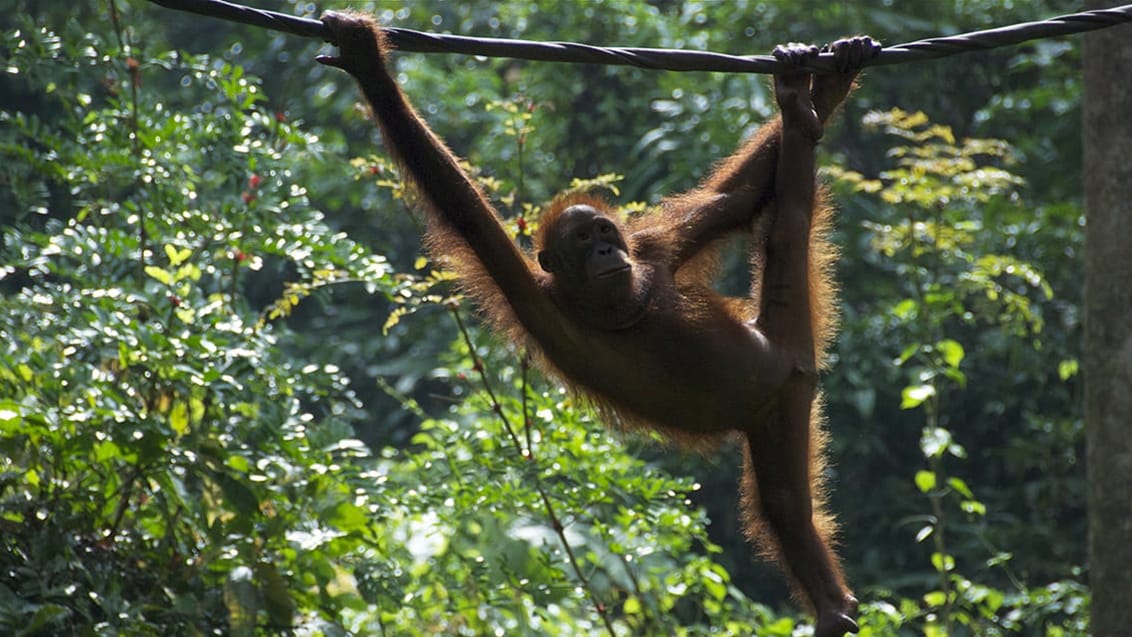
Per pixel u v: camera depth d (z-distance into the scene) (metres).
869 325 17.11
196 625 9.02
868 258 17.69
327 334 20.80
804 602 7.38
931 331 14.04
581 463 10.42
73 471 9.38
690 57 7.13
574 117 18.98
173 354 9.24
